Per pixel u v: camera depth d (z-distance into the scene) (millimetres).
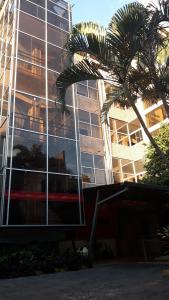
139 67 10812
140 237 22516
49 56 21641
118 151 27719
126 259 19609
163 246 19844
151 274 12258
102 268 15172
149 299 7832
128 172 27484
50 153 18656
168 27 9914
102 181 24797
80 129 25156
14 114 18062
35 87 19828
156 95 11148
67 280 11750
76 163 19594
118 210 23062
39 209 16953
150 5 9742
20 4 21875
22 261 13773
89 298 8398
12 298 8836
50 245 17453
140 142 28578
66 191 18359
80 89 26750
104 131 26625
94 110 26828
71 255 15562
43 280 11945
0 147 17875
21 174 16922
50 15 23328
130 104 11000
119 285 10180
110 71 10539
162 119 28203
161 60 10742
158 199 20469
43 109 19578
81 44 10547
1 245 16078
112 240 21906
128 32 9828
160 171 21766
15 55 19844
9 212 15859
